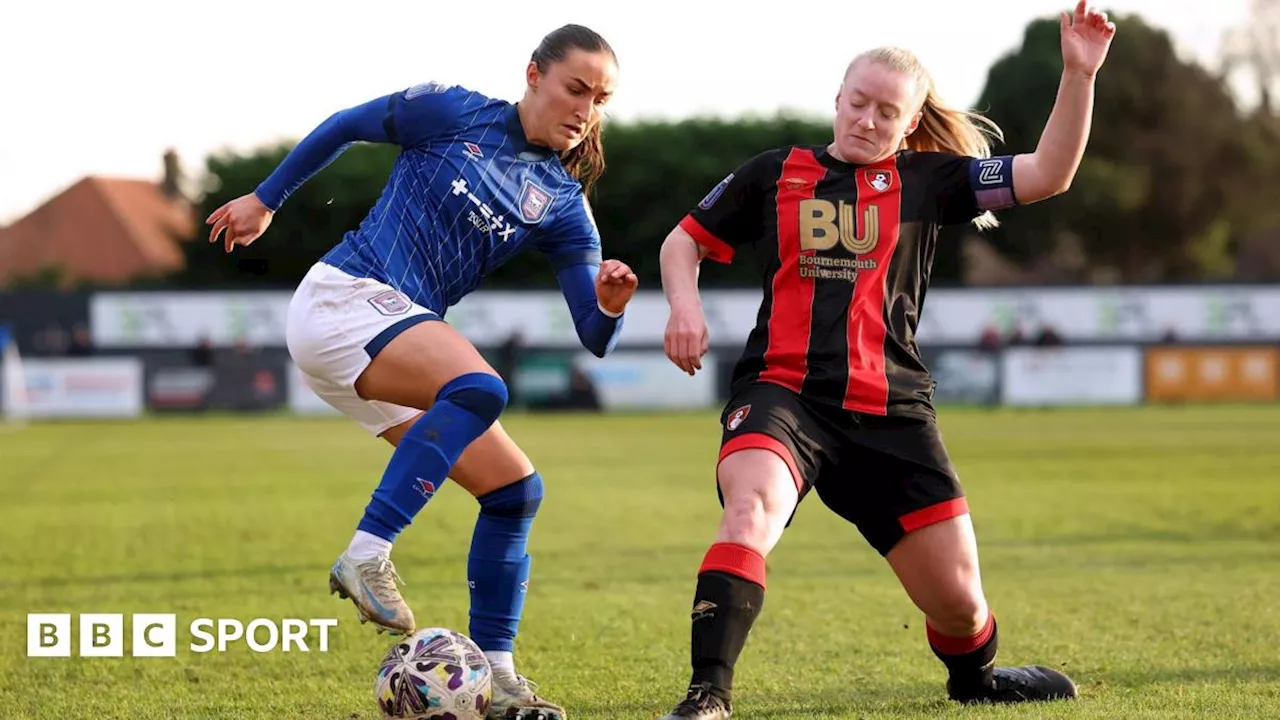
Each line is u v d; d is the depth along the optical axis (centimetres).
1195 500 1232
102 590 779
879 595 752
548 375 3003
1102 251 4703
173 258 5900
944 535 434
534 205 467
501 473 464
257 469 1619
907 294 439
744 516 402
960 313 3083
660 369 3041
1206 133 4684
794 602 729
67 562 893
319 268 456
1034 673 486
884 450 429
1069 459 1659
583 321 477
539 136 462
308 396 3058
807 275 432
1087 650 586
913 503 433
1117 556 894
